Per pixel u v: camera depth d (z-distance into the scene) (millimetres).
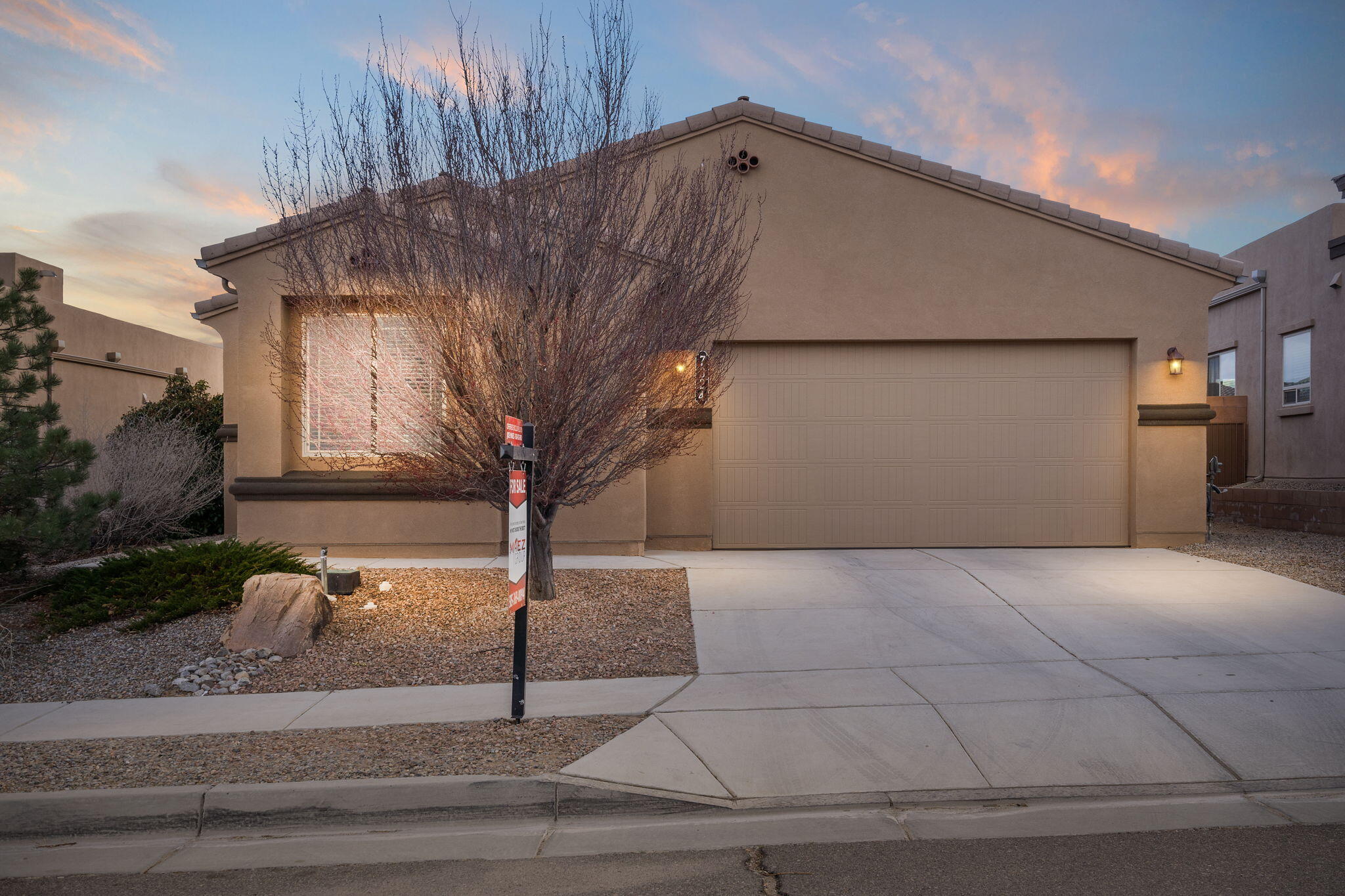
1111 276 11383
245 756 4734
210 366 23406
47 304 16359
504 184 7039
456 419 7324
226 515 13711
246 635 6820
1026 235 11375
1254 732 5109
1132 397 11492
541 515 7996
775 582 9180
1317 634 7117
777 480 11523
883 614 7898
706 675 6227
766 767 4668
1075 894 3484
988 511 11531
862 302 11391
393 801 4281
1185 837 4008
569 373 6867
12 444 8461
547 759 4695
